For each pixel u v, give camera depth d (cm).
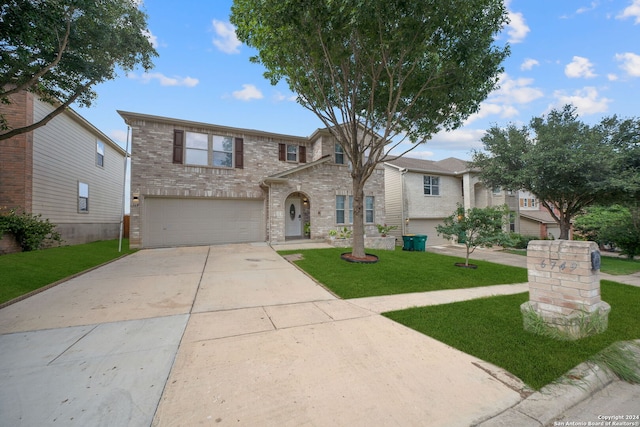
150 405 220
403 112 829
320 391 240
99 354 304
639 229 1273
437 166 1984
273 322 403
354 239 903
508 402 229
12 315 423
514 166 1288
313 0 596
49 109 1129
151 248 1166
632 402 245
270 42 709
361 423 203
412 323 400
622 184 993
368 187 1512
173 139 1218
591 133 1087
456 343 336
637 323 407
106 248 1166
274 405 221
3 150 983
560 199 1257
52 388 241
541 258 382
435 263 909
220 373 267
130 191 1145
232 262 861
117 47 793
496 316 434
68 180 1262
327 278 675
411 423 204
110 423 200
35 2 562
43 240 1056
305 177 1340
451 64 698
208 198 1293
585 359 296
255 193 1368
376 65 804
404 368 279
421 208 1762
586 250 349
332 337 353
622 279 805
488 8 646
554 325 357
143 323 396
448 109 840
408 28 618
